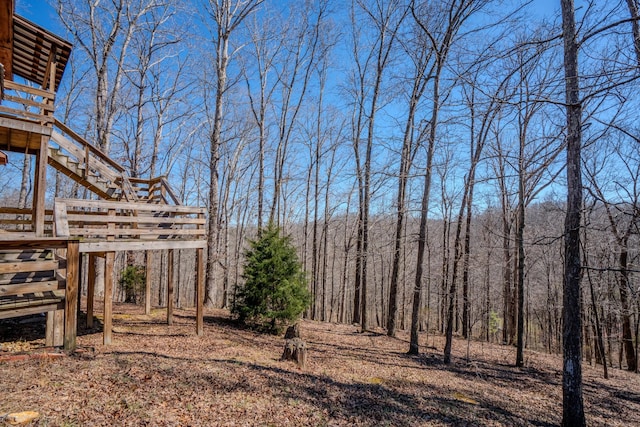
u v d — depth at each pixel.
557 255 17.86
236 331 10.38
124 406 4.26
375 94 16.36
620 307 12.09
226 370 6.21
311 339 11.55
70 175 9.30
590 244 10.78
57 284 5.93
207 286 15.20
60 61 8.75
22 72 9.91
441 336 16.86
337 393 6.15
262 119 18.17
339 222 27.67
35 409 3.83
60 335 6.58
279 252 11.19
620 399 8.73
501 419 6.16
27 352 5.73
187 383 5.32
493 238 15.52
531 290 22.47
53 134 8.21
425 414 5.85
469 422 5.78
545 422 6.32
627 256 10.78
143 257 19.27
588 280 12.10
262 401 5.17
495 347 14.71
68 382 4.69
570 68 5.69
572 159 5.82
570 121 5.78
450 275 15.91
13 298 6.03
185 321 10.74
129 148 20.50
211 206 15.22
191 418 4.26
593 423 6.75
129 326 9.20
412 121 13.85
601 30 4.91
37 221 6.99
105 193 9.93
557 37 5.77
